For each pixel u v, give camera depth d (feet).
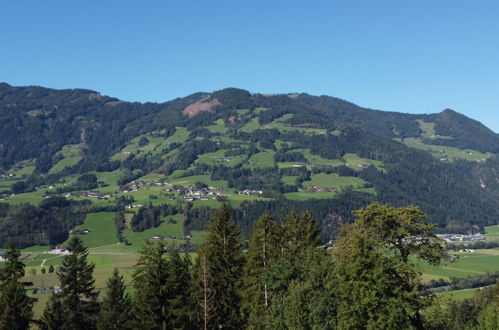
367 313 152.76
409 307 148.46
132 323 208.33
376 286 149.38
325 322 166.09
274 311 189.37
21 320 208.95
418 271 163.63
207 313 216.54
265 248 234.79
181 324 203.72
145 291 208.13
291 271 198.39
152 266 211.82
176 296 205.98
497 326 236.43
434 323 163.53
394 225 164.45
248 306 224.53
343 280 158.20
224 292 230.89
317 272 178.40
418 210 164.55
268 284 204.64
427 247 162.71
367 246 155.94
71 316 237.66
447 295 165.78
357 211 172.24
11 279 219.61
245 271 235.40
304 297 174.09
